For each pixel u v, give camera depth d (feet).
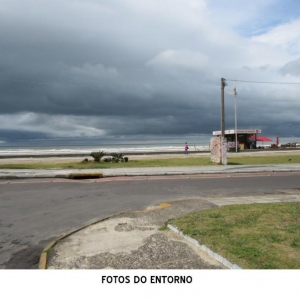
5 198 35.76
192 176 58.08
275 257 15.60
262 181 49.90
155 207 30.55
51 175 56.49
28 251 19.07
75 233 21.90
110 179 53.88
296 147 216.33
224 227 20.89
